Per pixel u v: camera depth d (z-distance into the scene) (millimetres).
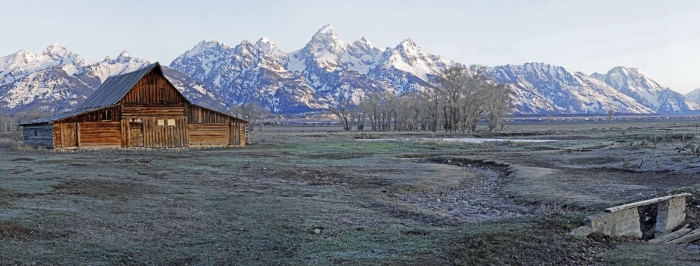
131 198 17109
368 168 30453
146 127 45656
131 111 44969
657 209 15430
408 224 14297
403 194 21516
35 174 22312
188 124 47750
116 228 12734
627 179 23969
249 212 15352
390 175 26859
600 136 66375
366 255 10750
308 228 13375
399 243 11711
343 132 101062
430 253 10773
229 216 14703
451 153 44562
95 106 47844
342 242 11922
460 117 97062
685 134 52156
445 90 99188
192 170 27203
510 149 49688
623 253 11070
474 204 19234
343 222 14336
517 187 22297
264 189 20906
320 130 124875
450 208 18266
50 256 10234
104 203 15844
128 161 30906
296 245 11727
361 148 50000
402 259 10383
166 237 12164
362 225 13984
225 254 10977
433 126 103562
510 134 82125
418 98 119500
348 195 20078
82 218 13492
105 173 23953
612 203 16828
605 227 12930
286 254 11055
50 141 41656
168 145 46656
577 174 26219
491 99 98875
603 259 10648
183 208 15719
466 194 21781
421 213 16281
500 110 100000
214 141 49219
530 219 13453
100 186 19250
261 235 12578
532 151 45812
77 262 10023
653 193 18578
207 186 21250
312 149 48219
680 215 14945
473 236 11773
